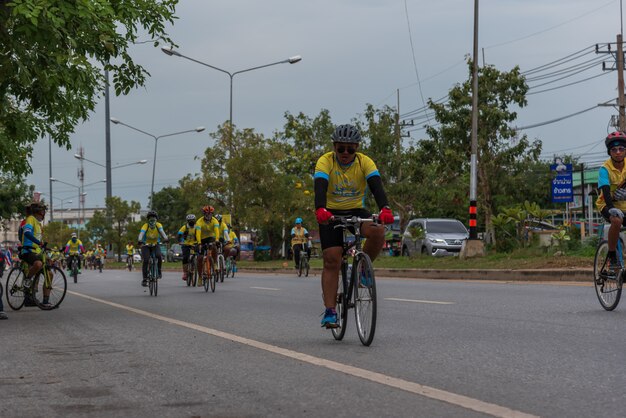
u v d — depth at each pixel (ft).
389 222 23.12
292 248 87.97
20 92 43.39
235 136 157.48
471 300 39.86
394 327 28.43
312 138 165.37
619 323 27.40
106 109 192.44
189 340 26.63
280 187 154.30
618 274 30.83
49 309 43.19
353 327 28.73
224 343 25.50
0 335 29.91
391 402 15.60
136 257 288.51
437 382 17.60
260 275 96.02
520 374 18.31
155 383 18.61
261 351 23.31
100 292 61.77
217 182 155.63
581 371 18.45
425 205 158.40
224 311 38.22
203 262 58.95
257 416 14.84
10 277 44.24
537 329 26.61
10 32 37.09
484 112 110.42
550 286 49.39
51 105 44.37
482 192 119.24
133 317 36.50
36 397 17.26
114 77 45.62
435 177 146.00
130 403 16.40
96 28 37.93
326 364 20.39
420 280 67.56
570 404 15.02
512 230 85.61
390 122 155.63
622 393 15.90
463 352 21.91
